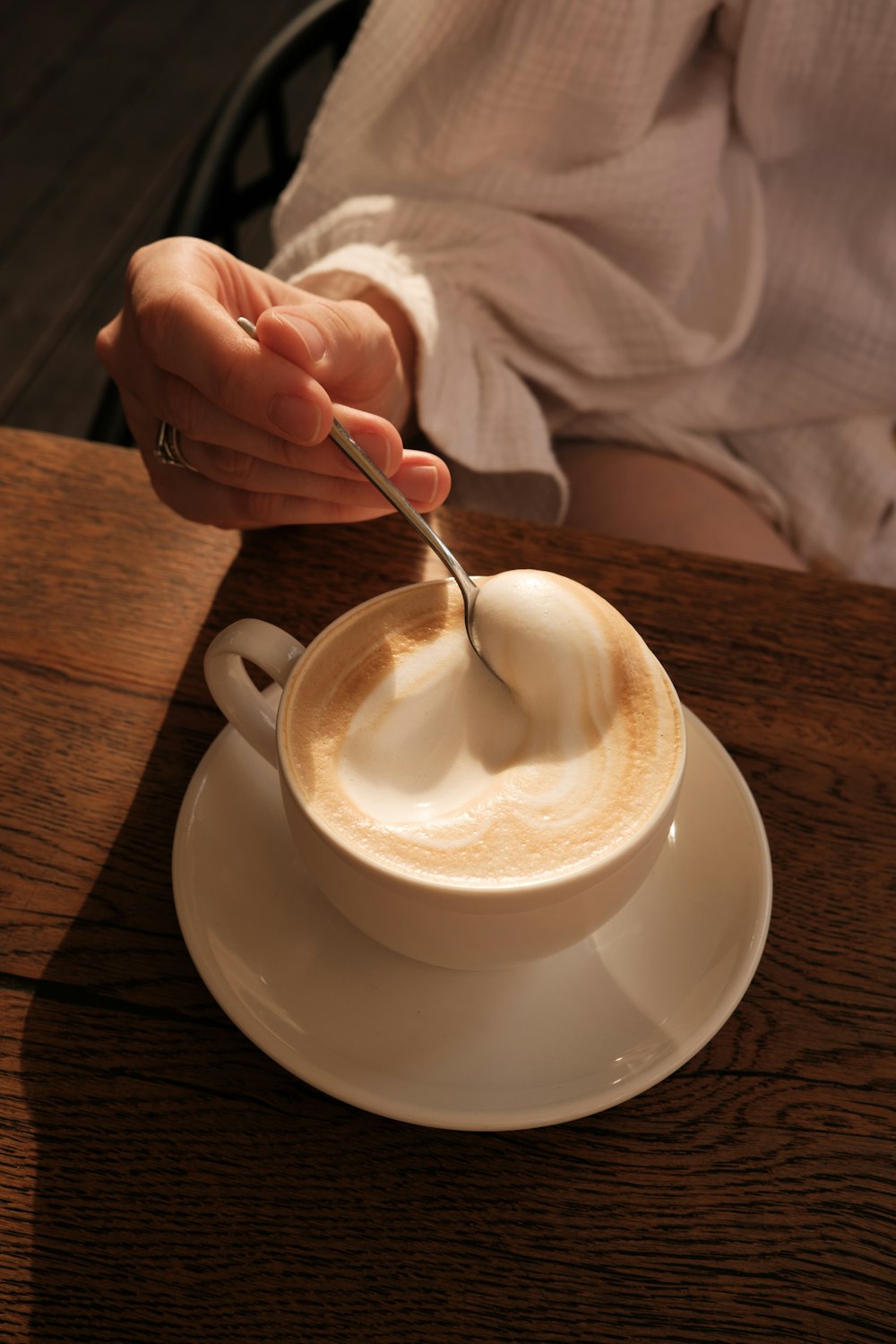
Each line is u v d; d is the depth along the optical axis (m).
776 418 0.92
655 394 0.89
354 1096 0.44
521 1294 0.44
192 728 0.54
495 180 0.79
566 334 0.81
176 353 0.52
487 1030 0.46
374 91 0.79
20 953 0.49
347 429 0.53
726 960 0.47
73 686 0.55
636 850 0.43
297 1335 0.43
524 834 0.44
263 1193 0.45
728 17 0.81
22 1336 0.43
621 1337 0.43
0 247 2.09
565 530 0.61
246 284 0.60
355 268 0.69
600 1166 0.45
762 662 0.56
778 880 0.51
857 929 0.50
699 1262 0.44
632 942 0.48
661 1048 0.45
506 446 0.73
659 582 0.59
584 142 0.79
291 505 0.58
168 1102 0.46
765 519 0.92
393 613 0.49
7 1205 0.44
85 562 0.59
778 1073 0.47
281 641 0.48
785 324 0.90
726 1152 0.46
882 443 0.90
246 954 0.47
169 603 0.58
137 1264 0.44
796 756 0.54
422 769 0.46
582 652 0.46
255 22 2.64
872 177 0.86
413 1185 0.45
